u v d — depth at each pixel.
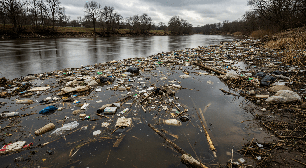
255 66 8.97
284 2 21.27
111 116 3.92
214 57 12.34
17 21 37.12
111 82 6.51
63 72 7.94
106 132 3.30
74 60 11.20
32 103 4.60
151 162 2.54
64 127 3.42
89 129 3.41
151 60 11.09
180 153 2.74
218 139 3.10
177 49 18.36
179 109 4.27
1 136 3.15
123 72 8.08
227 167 2.46
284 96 4.51
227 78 6.80
